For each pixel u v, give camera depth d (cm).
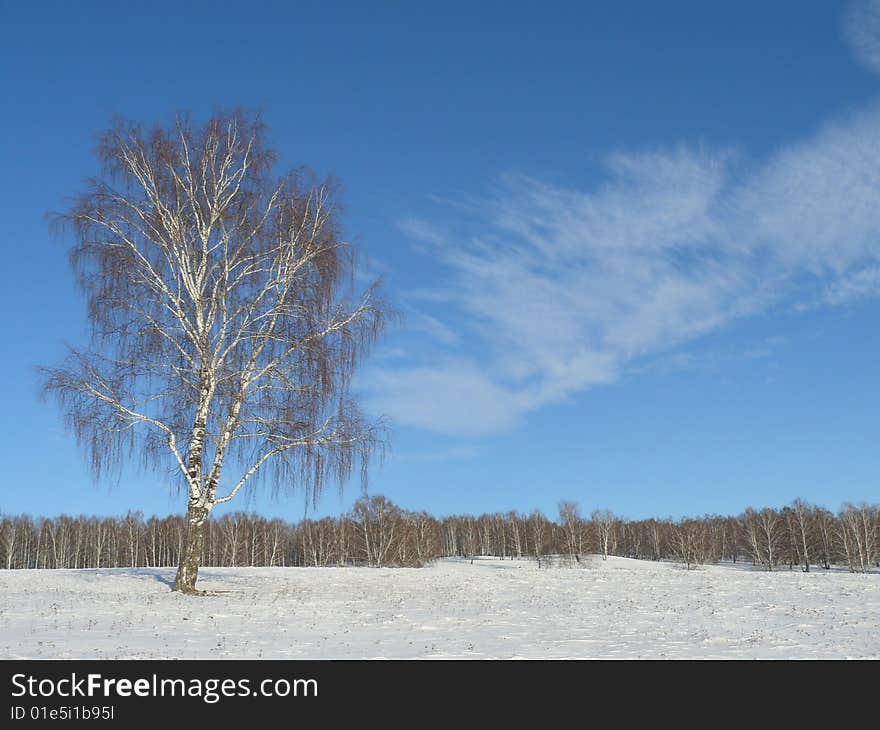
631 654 1496
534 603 2605
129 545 10956
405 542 8606
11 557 10281
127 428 2394
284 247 2544
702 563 9831
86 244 2422
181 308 2502
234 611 2080
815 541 9775
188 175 2500
